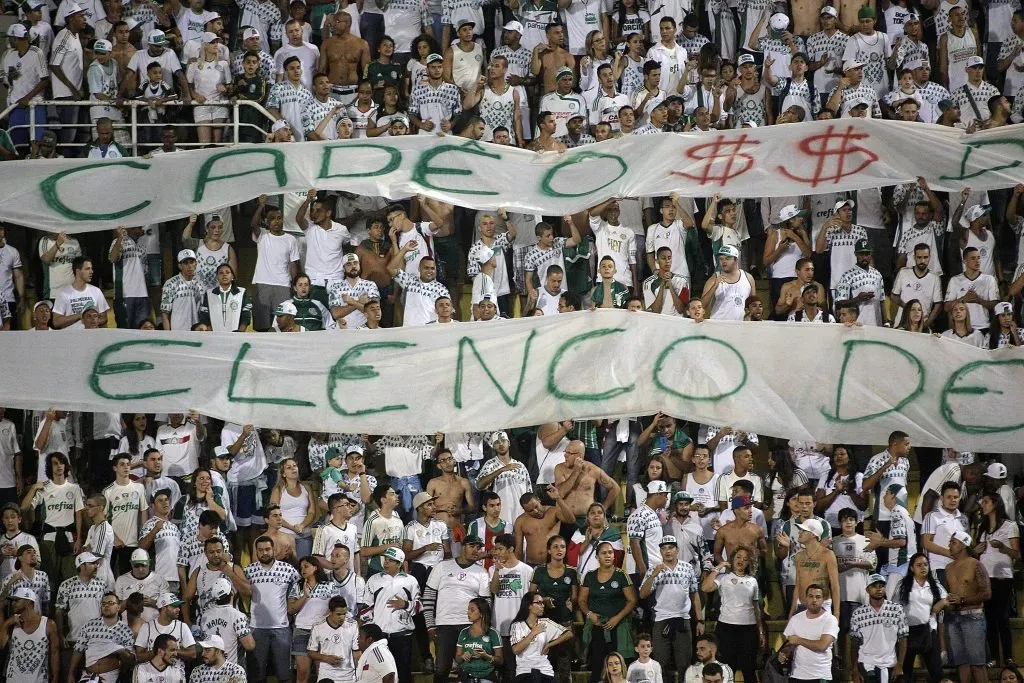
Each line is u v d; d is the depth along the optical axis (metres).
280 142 51.47
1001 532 43.66
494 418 45.69
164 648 39.75
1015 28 57.19
